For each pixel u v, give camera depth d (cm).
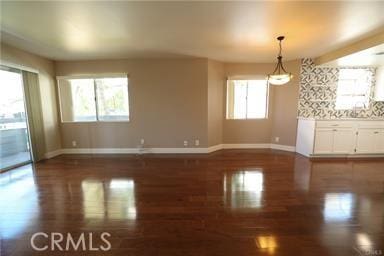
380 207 248
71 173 372
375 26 282
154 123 512
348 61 436
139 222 221
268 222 219
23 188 309
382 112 514
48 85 484
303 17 253
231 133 564
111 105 520
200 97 501
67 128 520
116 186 314
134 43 363
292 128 526
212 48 399
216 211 242
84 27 285
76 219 227
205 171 379
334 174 360
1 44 358
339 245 183
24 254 176
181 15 247
